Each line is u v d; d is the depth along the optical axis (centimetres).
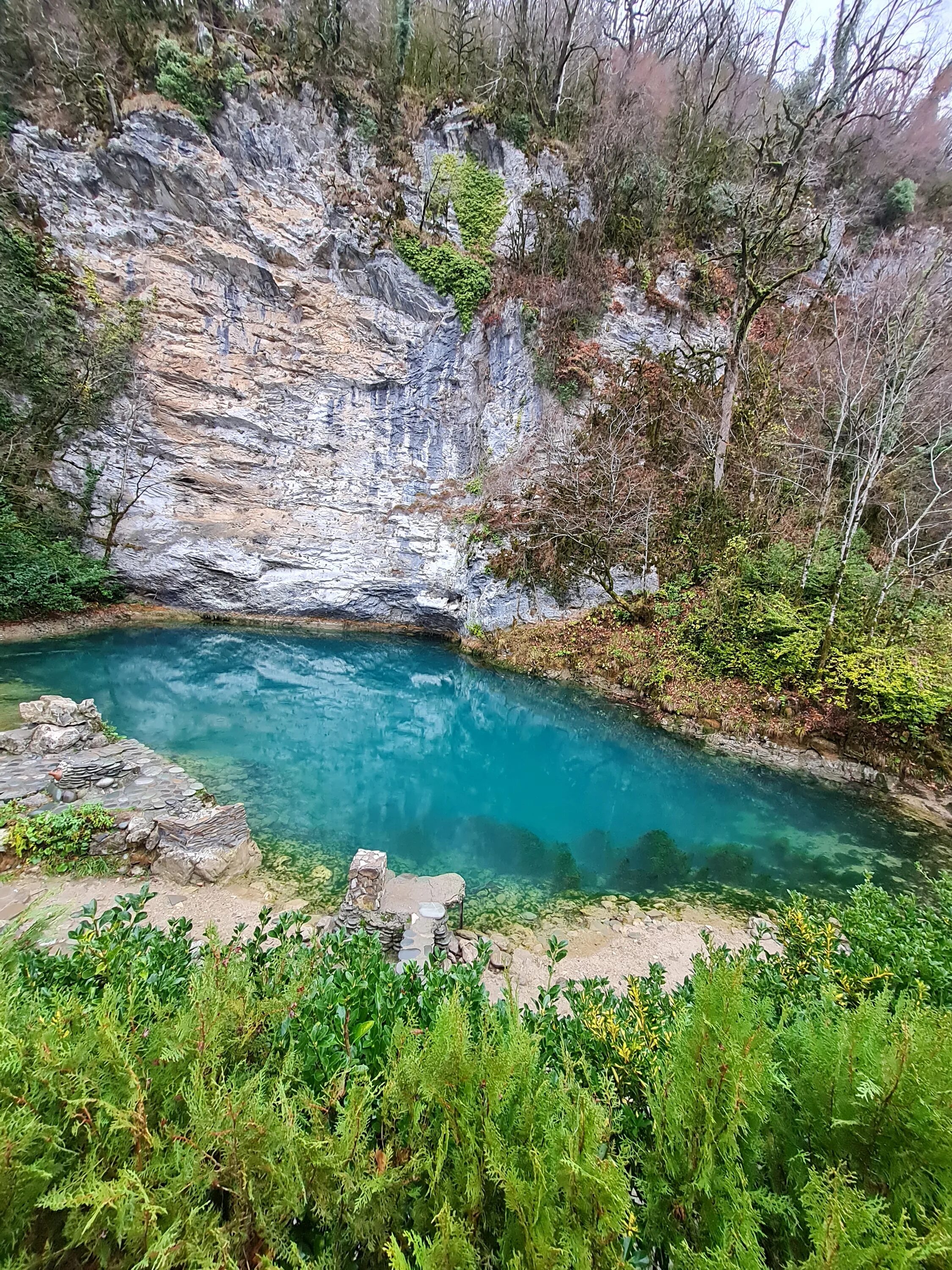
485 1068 138
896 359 1052
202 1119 119
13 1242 106
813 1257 100
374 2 1700
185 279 1531
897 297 1148
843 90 1845
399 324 1675
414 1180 135
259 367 1625
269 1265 107
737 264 1462
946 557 1102
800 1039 150
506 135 1658
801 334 1554
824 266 1720
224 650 1465
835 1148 131
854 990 248
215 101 1469
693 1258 113
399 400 1720
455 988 194
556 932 518
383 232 1612
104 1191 103
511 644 1487
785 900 591
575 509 1483
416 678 1379
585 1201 114
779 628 1026
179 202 1485
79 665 1210
